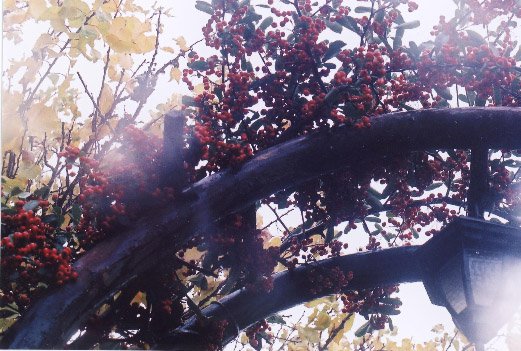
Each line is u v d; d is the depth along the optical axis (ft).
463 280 7.94
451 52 10.57
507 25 11.55
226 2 11.32
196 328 10.64
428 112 10.34
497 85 10.78
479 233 8.20
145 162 8.79
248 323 11.41
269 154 9.98
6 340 6.95
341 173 11.93
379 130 10.24
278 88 11.64
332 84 11.54
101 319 9.46
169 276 10.02
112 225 8.54
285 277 11.81
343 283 11.73
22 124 8.96
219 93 11.27
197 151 9.03
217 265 10.89
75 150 8.71
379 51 11.66
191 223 8.88
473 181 10.18
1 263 7.39
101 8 8.49
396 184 12.66
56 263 7.63
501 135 9.95
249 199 9.68
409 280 11.71
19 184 8.07
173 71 11.49
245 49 11.58
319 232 12.88
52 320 7.19
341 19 11.71
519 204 12.43
